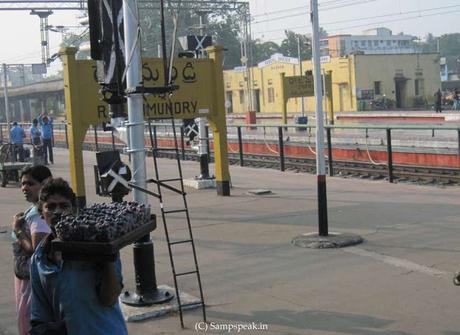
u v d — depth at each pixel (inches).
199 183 581.3
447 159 626.5
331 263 300.7
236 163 847.7
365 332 210.8
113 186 249.8
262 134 1024.9
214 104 519.2
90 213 140.3
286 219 416.5
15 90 2933.1
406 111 1989.4
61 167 844.6
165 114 491.2
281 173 704.4
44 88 2691.9
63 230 126.7
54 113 3073.3
